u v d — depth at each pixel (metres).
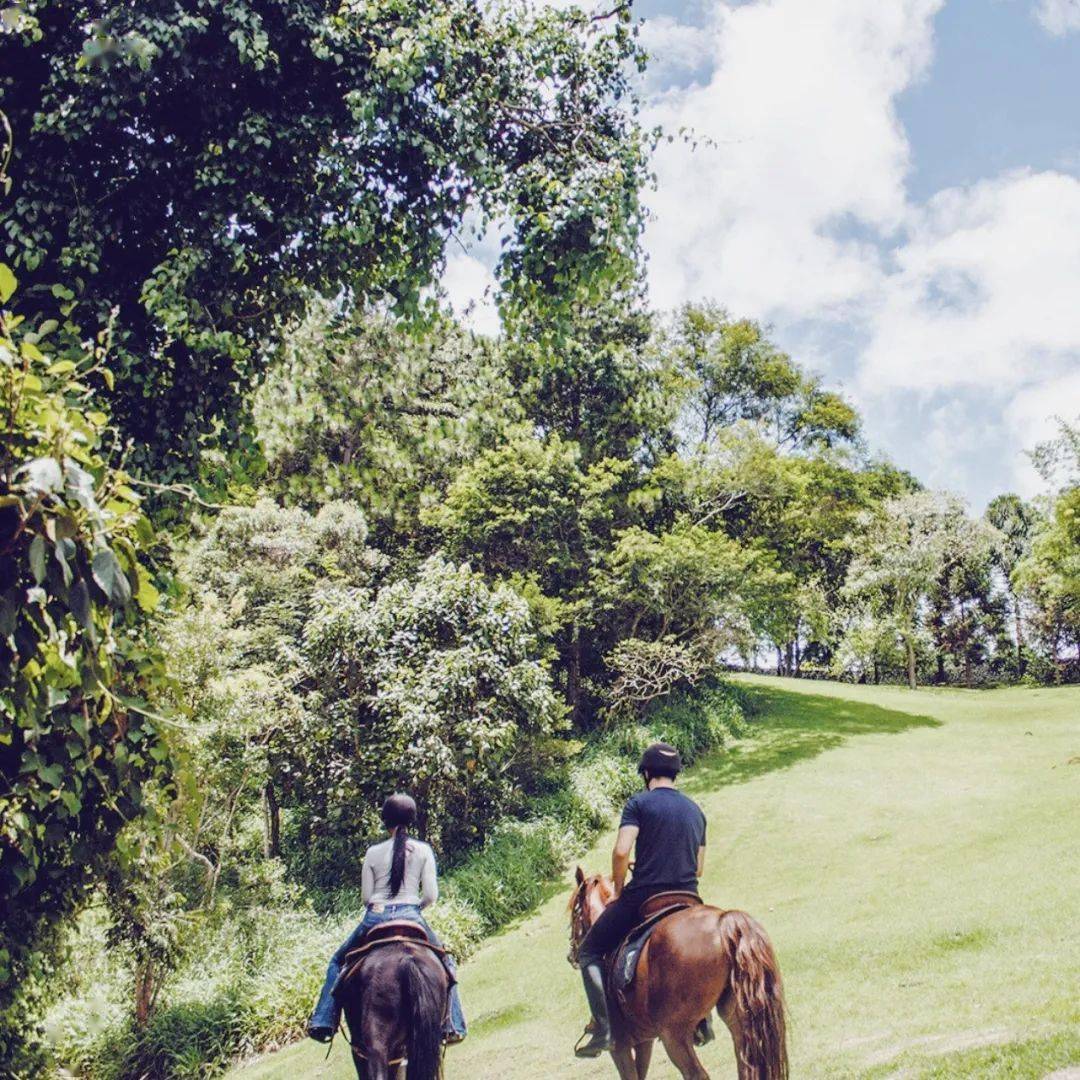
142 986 12.20
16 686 3.79
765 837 18.77
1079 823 15.18
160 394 7.92
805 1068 6.65
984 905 10.94
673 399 33.91
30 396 3.54
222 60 8.03
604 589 27.20
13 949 6.60
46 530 3.32
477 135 9.12
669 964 4.99
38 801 4.71
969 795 19.55
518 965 13.16
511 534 28.08
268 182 8.58
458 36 9.18
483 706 18.67
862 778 22.53
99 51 7.21
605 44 9.95
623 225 9.18
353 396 12.91
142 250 8.28
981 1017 7.07
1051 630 50.59
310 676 19.44
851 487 40.94
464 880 17.06
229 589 22.20
